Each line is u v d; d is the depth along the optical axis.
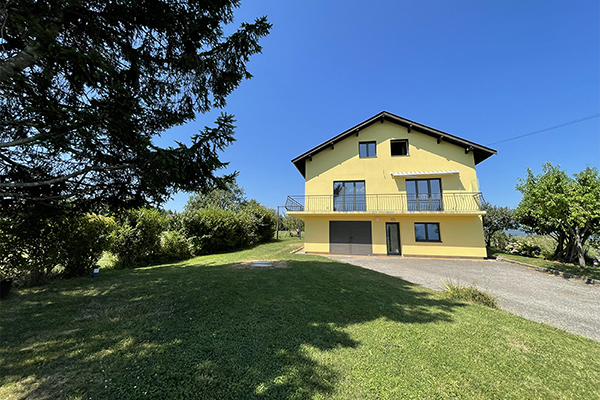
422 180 15.03
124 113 3.57
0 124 3.92
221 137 4.25
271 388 2.28
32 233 6.23
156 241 11.12
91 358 2.67
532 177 10.55
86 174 4.91
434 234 14.29
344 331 3.68
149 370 2.47
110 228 8.92
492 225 17.72
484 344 3.44
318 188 16.08
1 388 2.11
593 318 5.09
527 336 3.79
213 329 3.54
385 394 2.27
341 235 15.24
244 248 17.39
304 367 2.65
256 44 5.14
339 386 2.36
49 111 3.43
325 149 16.45
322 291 5.81
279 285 6.17
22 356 2.68
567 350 3.40
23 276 6.45
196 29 4.71
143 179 4.40
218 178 4.62
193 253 13.41
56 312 4.16
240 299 4.95
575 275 8.72
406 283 7.47
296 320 4.00
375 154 15.90
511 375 2.71
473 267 10.75
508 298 6.41
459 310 4.98
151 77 5.31
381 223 14.84
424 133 15.31
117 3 3.87
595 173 10.23
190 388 2.22
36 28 2.79
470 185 14.23
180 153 3.98
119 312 4.17
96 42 4.41
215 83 5.51
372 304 5.05
